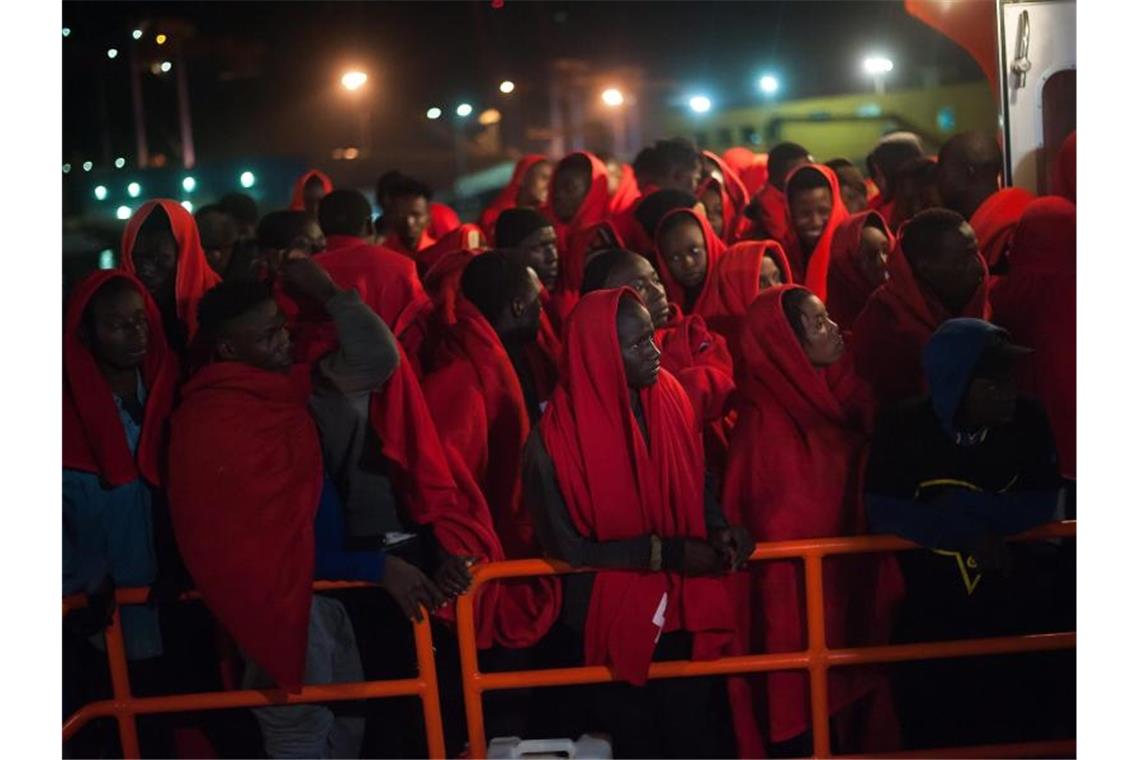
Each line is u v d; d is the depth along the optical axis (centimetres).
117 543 400
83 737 433
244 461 378
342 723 410
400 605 387
